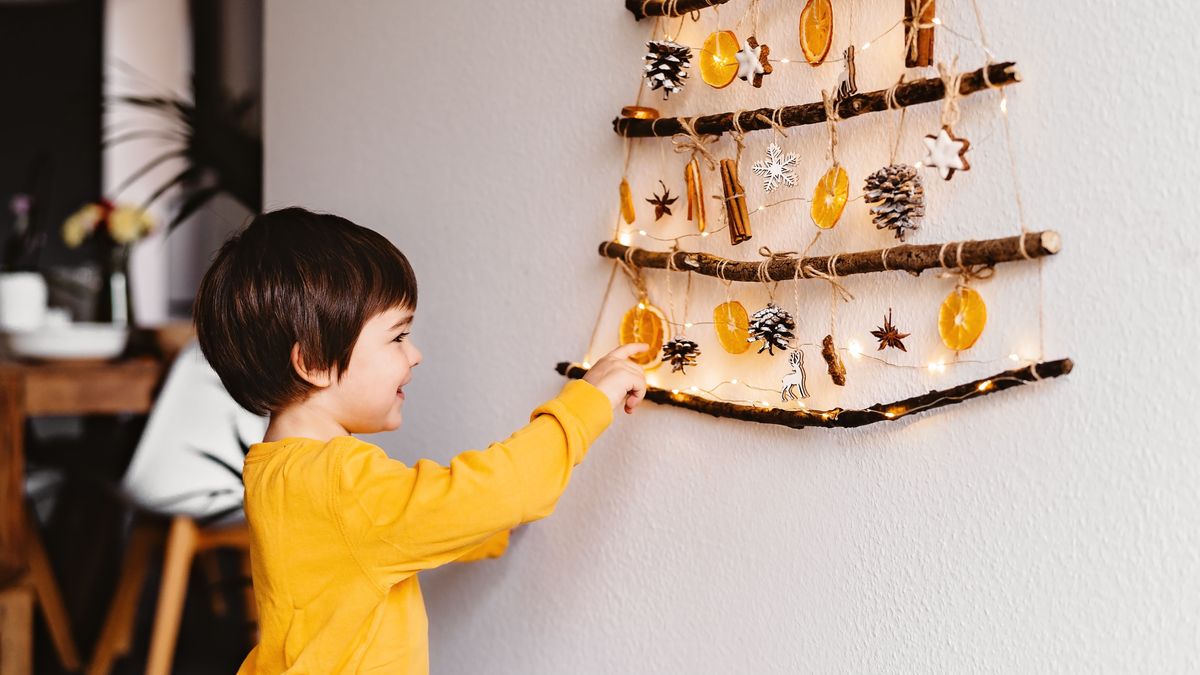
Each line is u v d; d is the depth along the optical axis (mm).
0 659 2012
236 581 2334
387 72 1416
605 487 1169
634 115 1059
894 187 828
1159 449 729
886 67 878
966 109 831
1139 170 735
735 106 1006
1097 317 759
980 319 814
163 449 1969
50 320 2826
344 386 1061
